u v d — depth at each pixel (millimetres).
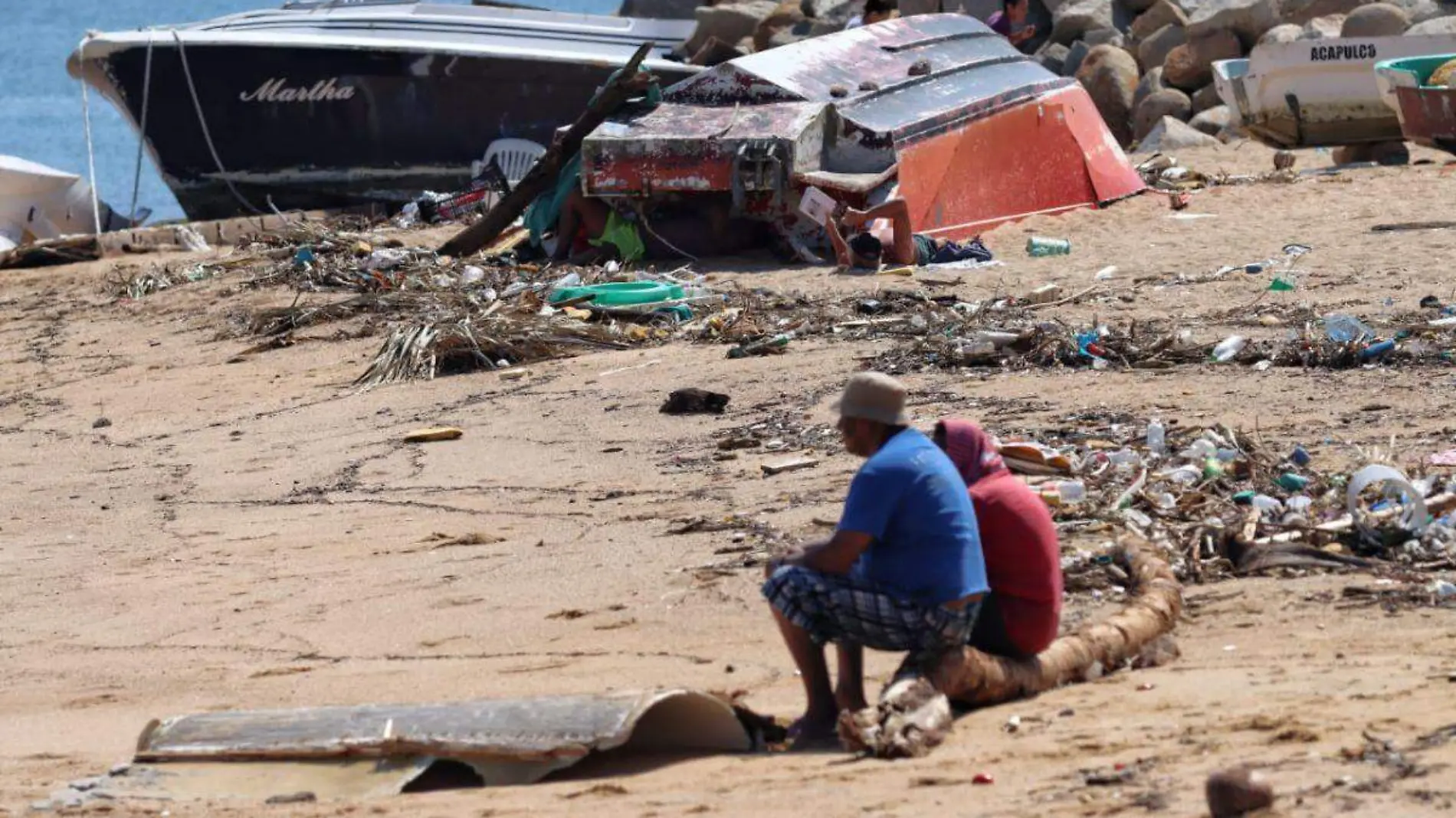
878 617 18406
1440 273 49156
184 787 17984
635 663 22516
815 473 33219
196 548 33125
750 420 39125
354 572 29797
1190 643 21109
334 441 42406
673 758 18297
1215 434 31859
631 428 39625
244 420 46406
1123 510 27328
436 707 19000
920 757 17031
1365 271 50562
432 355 49812
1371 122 78375
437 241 74312
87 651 26297
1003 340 42656
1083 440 33062
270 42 88688
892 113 63562
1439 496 26016
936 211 62812
